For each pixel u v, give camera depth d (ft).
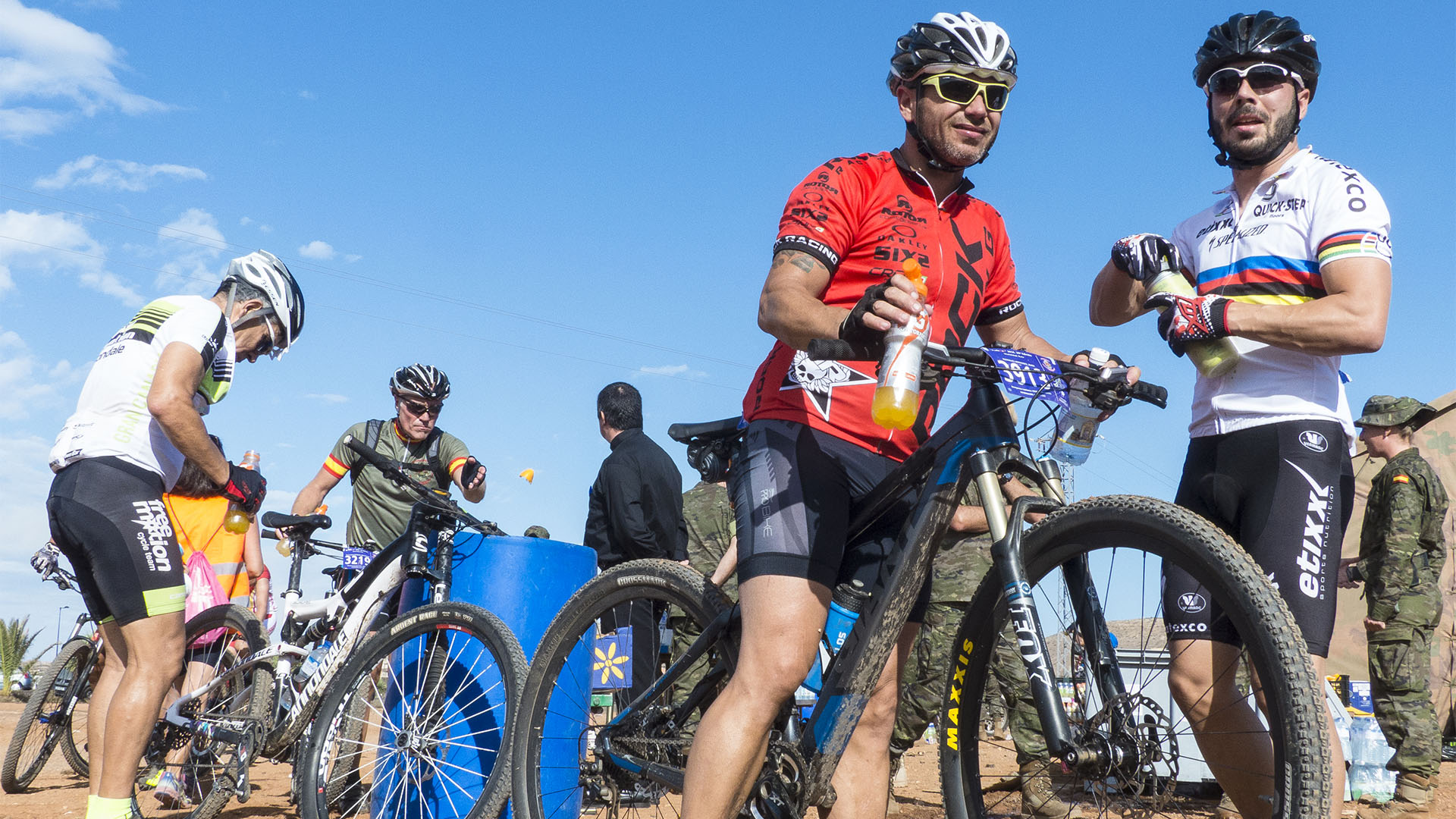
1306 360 8.27
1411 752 16.15
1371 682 17.10
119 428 11.20
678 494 16.51
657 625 10.81
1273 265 8.52
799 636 7.32
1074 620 6.92
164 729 13.52
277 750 12.60
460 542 11.70
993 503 6.92
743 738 7.29
